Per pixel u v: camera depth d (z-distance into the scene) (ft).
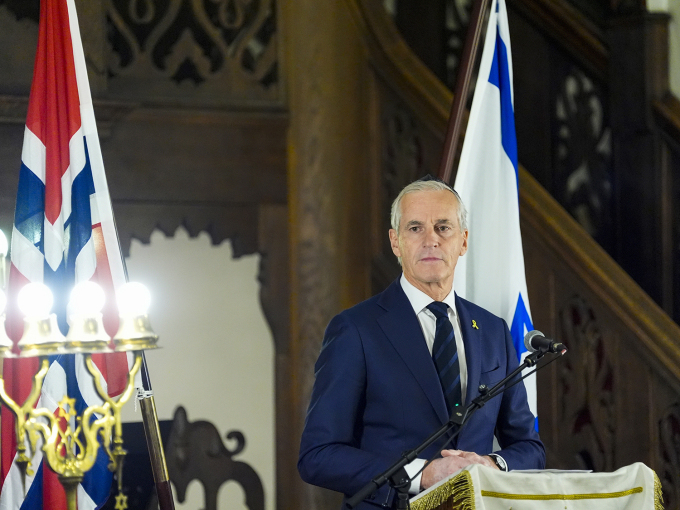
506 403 31.71
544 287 52.37
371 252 57.36
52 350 23.50
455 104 39.27
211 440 58.49
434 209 30.89
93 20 51.11
